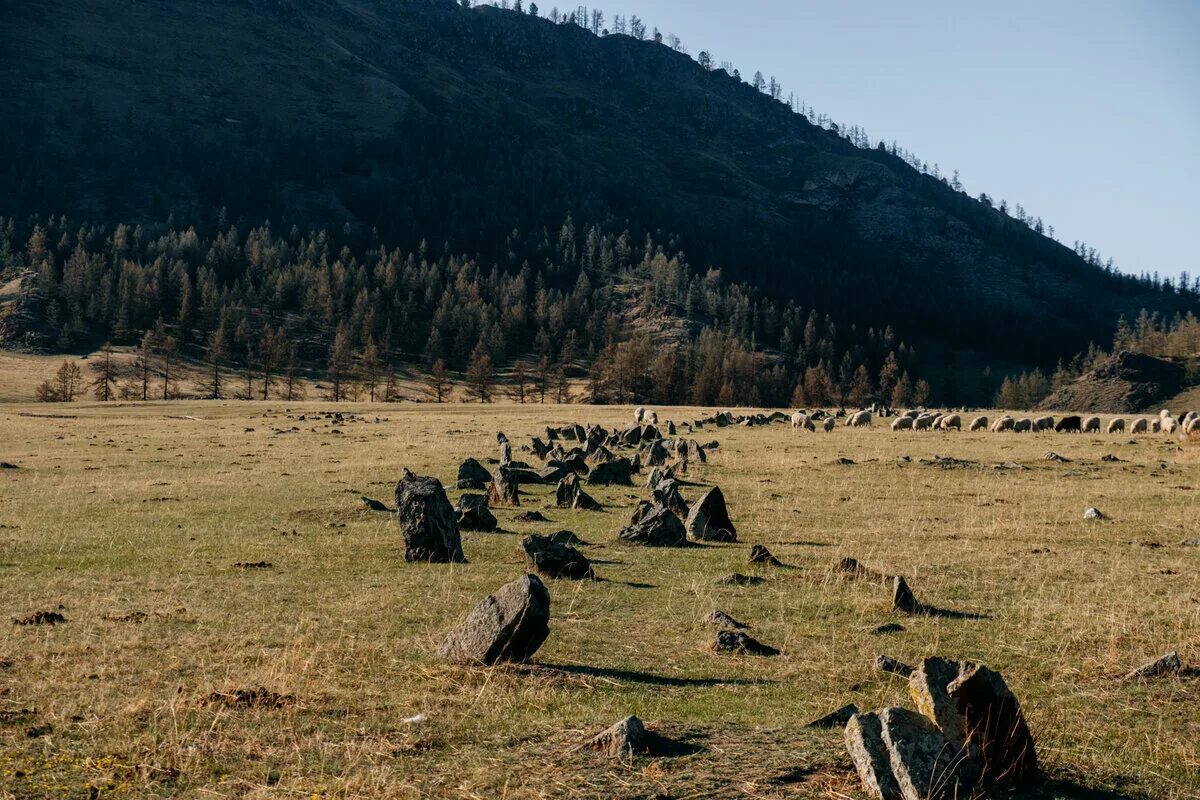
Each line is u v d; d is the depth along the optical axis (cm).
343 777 782
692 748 838
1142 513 2761
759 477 3741
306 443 5438
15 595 1603
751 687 1083
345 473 3903
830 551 2150
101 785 764
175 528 2452
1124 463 4206
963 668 820
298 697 992
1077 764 848
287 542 2211
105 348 17425
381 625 1362
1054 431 6644
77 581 1728
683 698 1027
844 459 4206
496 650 1135
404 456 4634
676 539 2264
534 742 866
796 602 1586
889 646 1298
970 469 3941
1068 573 1850
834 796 734
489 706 976
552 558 1794
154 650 1209
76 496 3148
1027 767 790
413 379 18325
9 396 13112
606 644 1293
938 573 1864
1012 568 1909
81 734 882
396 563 1930
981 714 787
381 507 2811
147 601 1545
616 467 3731
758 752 823
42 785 762
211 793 752
